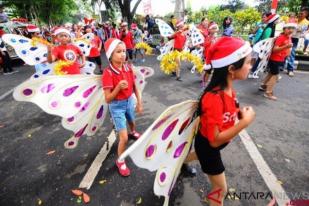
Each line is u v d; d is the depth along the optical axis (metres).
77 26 11.59
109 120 4.23
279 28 8.16
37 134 3.86
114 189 2.53
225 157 3.03
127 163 2.96
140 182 2.62
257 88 5.86
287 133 3.61
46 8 21.77
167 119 1.49
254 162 2.91
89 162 3.02
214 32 6.34
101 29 13.92
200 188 2.50
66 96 2.44
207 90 1.59
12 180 2.75
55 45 4.27
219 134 1.54
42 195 2.49
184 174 2.71
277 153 3.09
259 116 4.22
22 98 2.17
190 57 6.25
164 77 7.39
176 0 14.46
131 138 3.47
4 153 3.34
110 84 2.42
